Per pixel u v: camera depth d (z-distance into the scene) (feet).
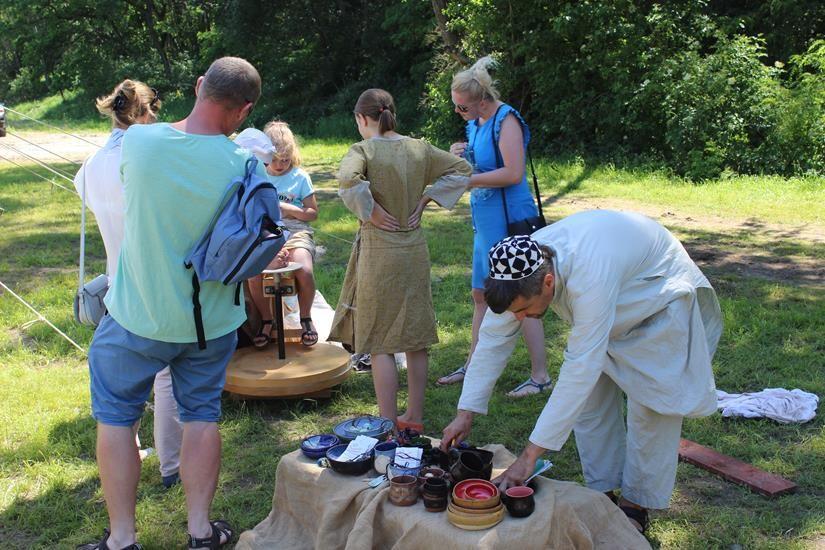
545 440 9.52
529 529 8.96
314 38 98.07
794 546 10.78
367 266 13.43
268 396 15.60
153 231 9.97
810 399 15.17
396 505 9.58
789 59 52.39
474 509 8.93
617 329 9.93
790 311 21.20
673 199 41.14
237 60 10.28
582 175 49.47
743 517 11.57
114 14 125.39
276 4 97.14
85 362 18.90
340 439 11.37
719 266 27.30
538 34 57.72
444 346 19.43
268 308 17.16
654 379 9.96
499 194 15.37
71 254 30.60
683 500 12.14
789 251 29.27
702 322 10.44
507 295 8.90
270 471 13.33
